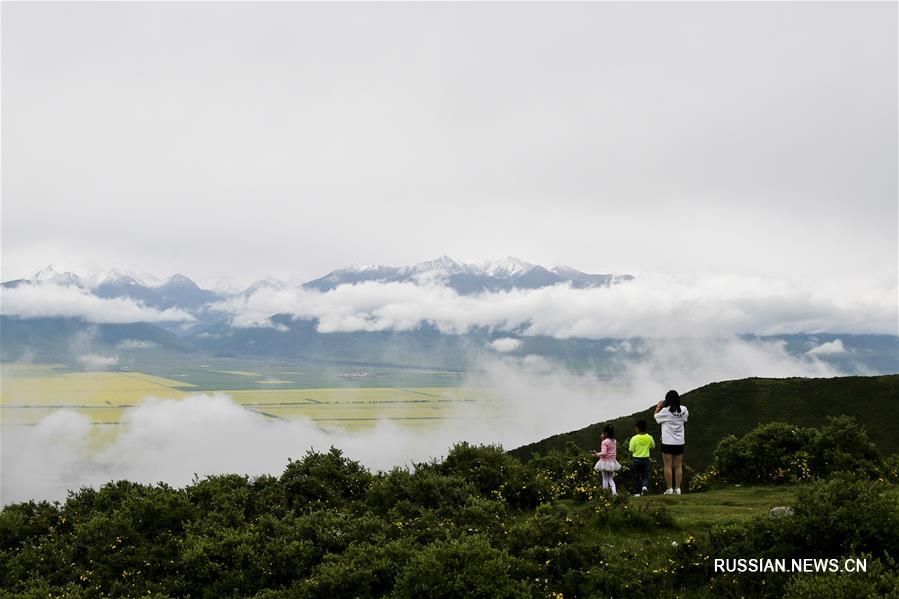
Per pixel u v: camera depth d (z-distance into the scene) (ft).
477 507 57.00
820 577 34.63
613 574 42.83
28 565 49.60
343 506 63.36
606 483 72.95
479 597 39.45
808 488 43.62
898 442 127.34
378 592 44.01
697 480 82.28
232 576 46.39
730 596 39.37
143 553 49.24
